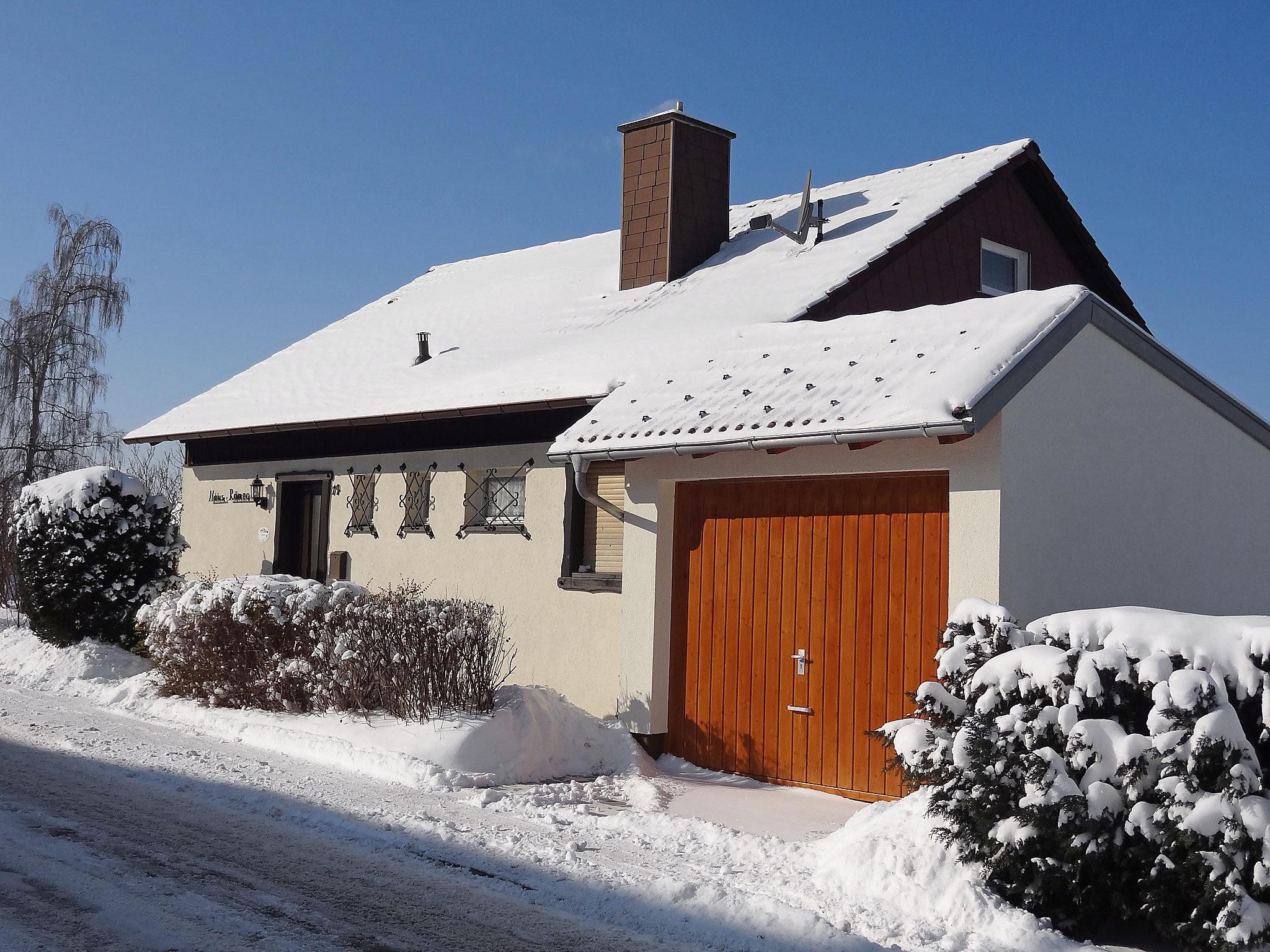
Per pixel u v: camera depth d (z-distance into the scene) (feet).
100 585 43.93
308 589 34.40
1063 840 17.81
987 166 47.11
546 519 38.60
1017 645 19.44
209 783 25.68
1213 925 16.51
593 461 32.09
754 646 30.25
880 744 27.20
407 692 30.94
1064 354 26.73
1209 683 16.93
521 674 38.78
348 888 18.88
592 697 36.35
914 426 24.22
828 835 23.66
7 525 62.18
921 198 46.57
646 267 49.24
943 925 18.20
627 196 50.44
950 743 19.61
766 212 54.19
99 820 22.02
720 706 30.86
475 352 48.60
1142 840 17.47
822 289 39.63
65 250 94.63
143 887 18.10
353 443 46.83
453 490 42.22
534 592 38.73
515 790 27.78
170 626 36.94
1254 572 32.35
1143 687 17.83
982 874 19.01
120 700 37.47
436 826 22.98
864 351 29.89
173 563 46.47
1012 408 25.12
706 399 30.76
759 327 35.24
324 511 47.85
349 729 30.99
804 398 28.07
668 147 48.83
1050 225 50.37
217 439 54.29
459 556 41.63
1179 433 30.09
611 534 36.70
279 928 16.66
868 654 27.76
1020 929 17.72
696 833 23.72
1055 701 18.33
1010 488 24.90
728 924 18.02
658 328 40.57
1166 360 29.40
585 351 40.42
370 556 45.29
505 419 40.52
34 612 43.96
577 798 26.91
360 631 32.09
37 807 22.62
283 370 57.00
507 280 60.44
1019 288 49.03
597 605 36.60
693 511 32.14
